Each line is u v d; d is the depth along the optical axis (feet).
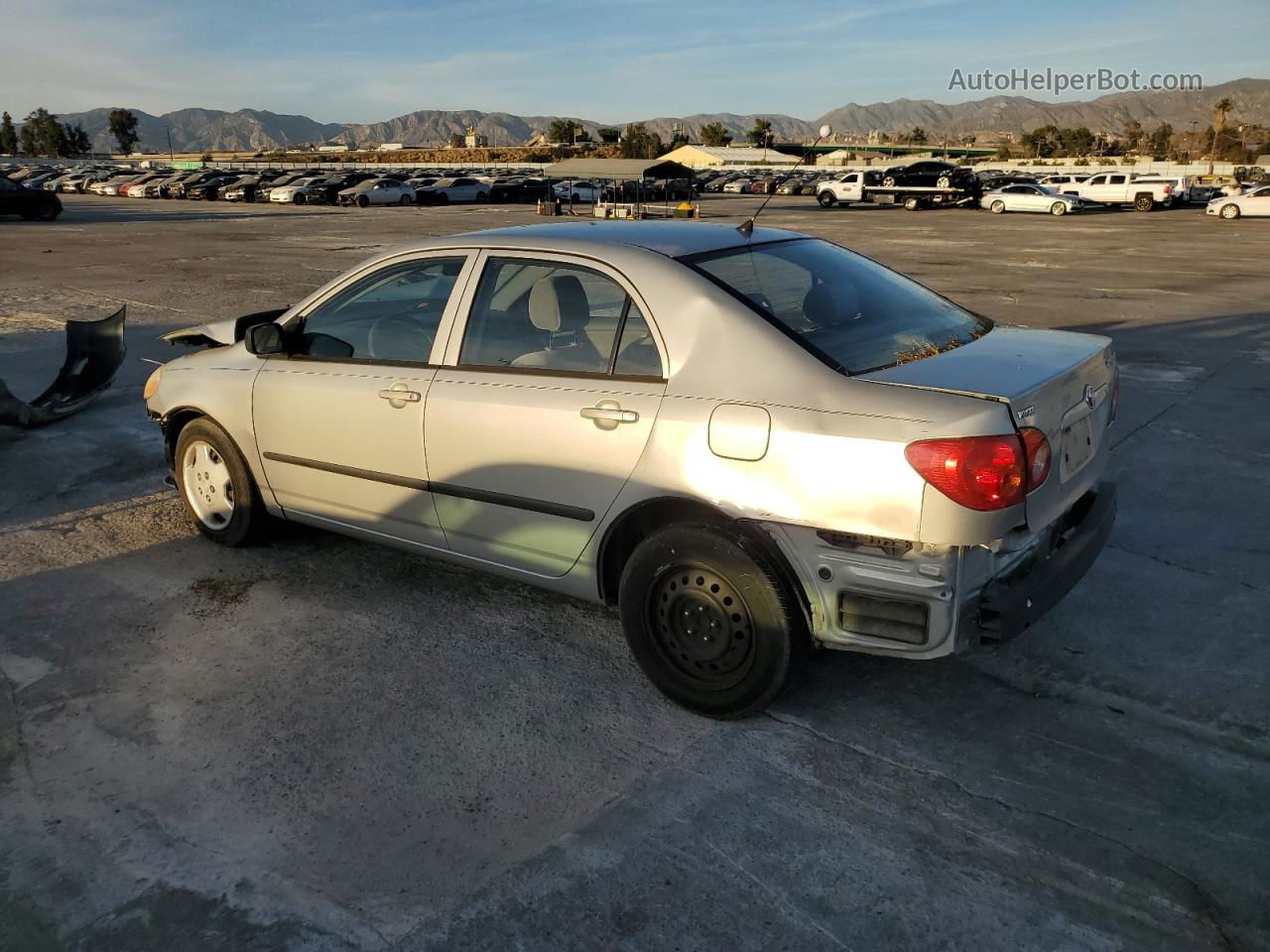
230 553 15.17
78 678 11.48
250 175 185.78
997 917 7.61
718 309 9.98
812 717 10.45
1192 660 11.46
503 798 9.19
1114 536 15.30
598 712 10.63
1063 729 10.13
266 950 7.44
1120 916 7.59
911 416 8.76
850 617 9.25
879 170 143.23
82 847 8.62
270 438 13.85
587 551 10.92
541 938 7.51
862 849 8.41
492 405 11.23
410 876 8.20
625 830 8.71
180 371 15.17
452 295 11.99
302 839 8.68
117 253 68.49
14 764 9.84
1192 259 60.70
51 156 499.51
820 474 9.02
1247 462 18.84
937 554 8.75
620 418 10.20
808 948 7.36
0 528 16.42
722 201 170.40
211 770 9.71
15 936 7.62
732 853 8.39
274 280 51.49
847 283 11.52
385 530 13.03
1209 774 9.32
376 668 11.63
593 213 119.44
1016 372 9.50
